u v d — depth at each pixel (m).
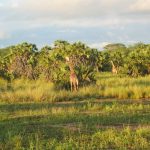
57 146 10.77
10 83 35.47
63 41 35.94
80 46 34.38
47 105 20.31
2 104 21.22
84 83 28.16
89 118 15.29
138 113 16.48
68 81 27.50
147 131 12.30
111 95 23.98
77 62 32.94
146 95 23.55
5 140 11.84
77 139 11.73
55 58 34.88
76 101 22.20
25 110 18.38
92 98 23.22
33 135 12.49
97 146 10.95
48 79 34.09
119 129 13.02
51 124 14.47
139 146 10.77
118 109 17.92
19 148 10.88
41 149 10.66
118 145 10.95
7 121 15.70
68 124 14.28
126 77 38.50
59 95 22.84
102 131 12.42
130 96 23.48
